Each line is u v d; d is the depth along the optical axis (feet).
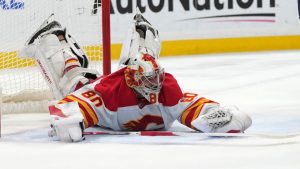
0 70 47.44
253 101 50.42
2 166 28.84
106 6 43.27
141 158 29.94
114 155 30.60
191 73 70.03
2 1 47.60
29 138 35.35
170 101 34.91
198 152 31.12
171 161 29.30
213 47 92.07
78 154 30.91
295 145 32.35
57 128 33.55
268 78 65.26
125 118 35.35
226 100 51.16
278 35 94.79
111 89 34.71
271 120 41.24
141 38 39.40
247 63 79.05
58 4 47.34
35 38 40.83
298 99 51.13
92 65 47.93
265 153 30.73
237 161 29.19
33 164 29.09
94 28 47.88
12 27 47.44
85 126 34.35
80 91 34.99
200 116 34.45
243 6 92.73
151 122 35.91
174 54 89.86
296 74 68.28
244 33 93.20
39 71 43.27
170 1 89.20
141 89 34.47
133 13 86.69
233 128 34.27
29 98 44.80
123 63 37.86
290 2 94.58
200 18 90.89
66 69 39.55
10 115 43.73
